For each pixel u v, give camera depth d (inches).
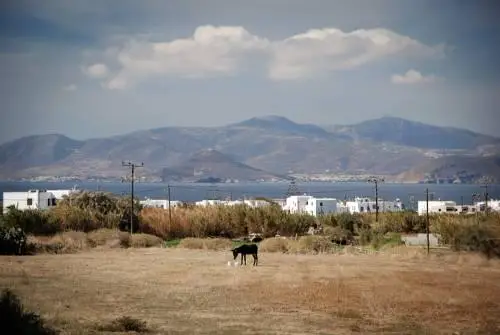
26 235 2411.4
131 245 2561.5
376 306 1148.5
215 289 1312.7
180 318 1003.3
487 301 1218.6
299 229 3240.7
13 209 2829.7
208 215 3201.3
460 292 1317.7
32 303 1089.4
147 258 1991.9
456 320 1046.4
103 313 1023.6
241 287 1343.5
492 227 2167.8
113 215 3070.9
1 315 836.6
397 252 2239.2
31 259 1918.1
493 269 1750.7
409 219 3548.2
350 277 1531.7
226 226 3196.4
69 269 1630.2
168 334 879.1
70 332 859.4
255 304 1148.5
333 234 2945.4
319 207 5078.7
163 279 1453.0
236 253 1786.4
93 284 1355.8
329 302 1183.6
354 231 3380.9
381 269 1712.6
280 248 2425.0
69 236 2546.8
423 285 1416.1
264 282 1421.0
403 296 1259.8
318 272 1621.6
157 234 3107.8
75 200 3255.4
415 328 974.4
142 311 1055.6
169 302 1147.9
